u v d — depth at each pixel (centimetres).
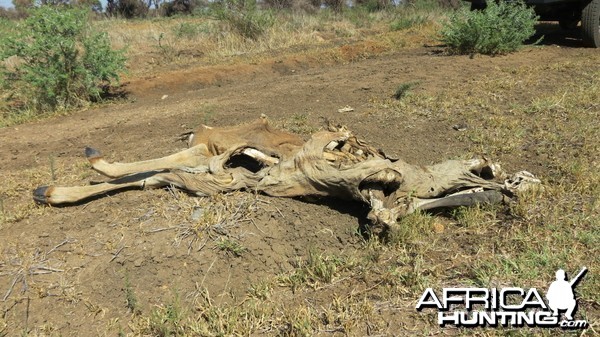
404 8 1727
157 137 552
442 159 452
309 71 927
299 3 1770
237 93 748
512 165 438
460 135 507
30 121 692
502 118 546
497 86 674
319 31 1419
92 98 796
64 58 743
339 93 689
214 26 1297
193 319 287
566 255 306
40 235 347
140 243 326
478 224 348
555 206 360
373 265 317
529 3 947
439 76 748
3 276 313
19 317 293
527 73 741
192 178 363
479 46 901
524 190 374
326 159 354
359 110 605
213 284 312
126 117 658
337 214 357
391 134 518
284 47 1211
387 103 621
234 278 317
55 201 377
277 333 271
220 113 627
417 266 308
